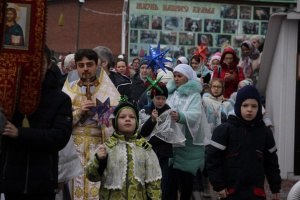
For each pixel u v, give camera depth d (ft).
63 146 18.66
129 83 31.96
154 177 20.15
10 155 18.13
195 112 29.55
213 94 35.32
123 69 45.93
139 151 20.11
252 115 22.20
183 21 114.93
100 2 158.61
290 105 40.88
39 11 18.47
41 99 18.66
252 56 49.96
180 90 30.50
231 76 41.65
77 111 24.53
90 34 160.56
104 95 25.32
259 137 22.35
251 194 21.99
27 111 18.33
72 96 25.48
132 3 114.62
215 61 50.60
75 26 162.20
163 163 28.48
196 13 114.83
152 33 115.03
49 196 18.63
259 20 115.14
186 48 115.03
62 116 18.67
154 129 28.14
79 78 26.86
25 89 18.38
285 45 40.65
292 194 15.24
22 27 18.38
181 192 30.63
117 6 157.99
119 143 20.21
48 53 18.78
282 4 114.32
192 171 29.96
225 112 34.91
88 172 19.94
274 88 42.22
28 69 18.39
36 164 18.24
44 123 18.53
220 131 22.33
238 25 115.03
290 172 40.83
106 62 30.73
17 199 18.34
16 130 17.75
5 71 18.22
